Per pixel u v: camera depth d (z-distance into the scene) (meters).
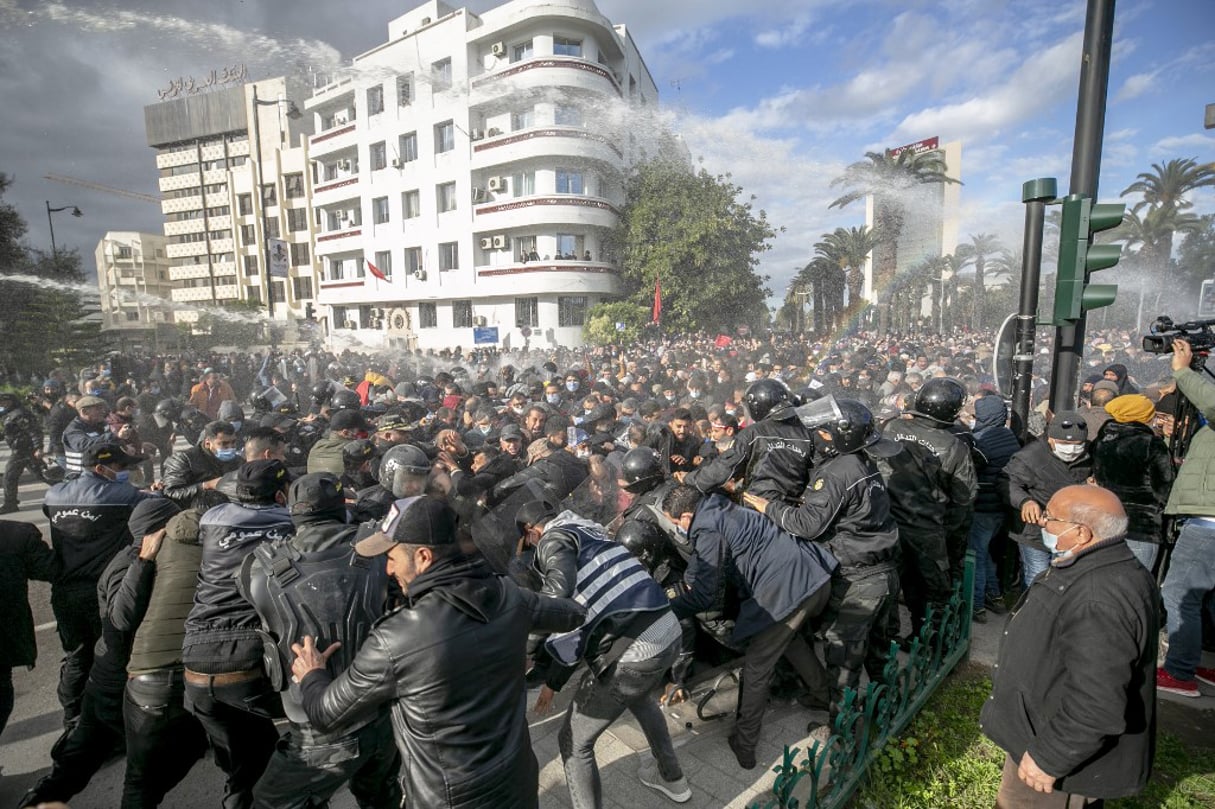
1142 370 14.53
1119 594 1.87
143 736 2.43
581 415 8.25
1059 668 1.98
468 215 30.47
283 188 44.53
